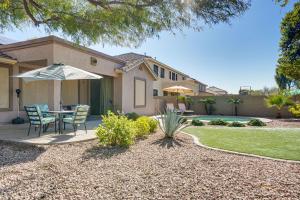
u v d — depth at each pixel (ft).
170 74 118.01
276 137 28.22
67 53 39.01
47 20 21.85
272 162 17.44
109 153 20.29
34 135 27.76
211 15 15.48
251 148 22.04
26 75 28.02
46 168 15.88
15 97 40.86
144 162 17.56
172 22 17.08
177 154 20.07
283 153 20.02
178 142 25.44
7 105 39.63
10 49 40.09
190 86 122.52
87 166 16.44
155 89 101.09
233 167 16.25
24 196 11.43
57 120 30.73
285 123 48.44
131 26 18.86
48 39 35.99
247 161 17.74
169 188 12.54
